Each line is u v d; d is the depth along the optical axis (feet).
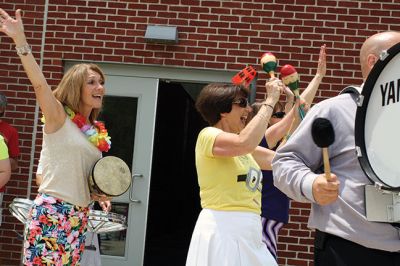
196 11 22.04
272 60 12.19
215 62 21.95
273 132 12.89
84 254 16.72
